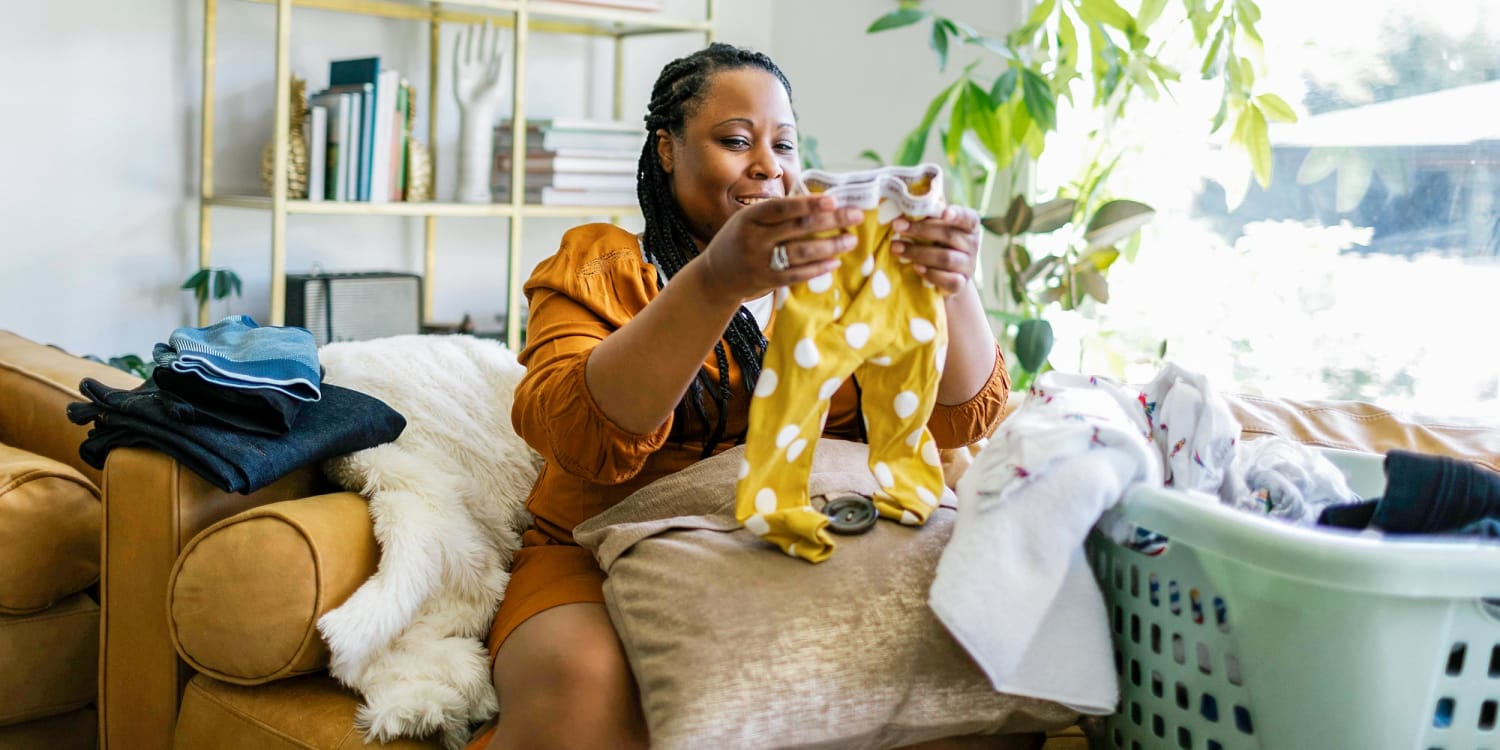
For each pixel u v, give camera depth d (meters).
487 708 1.19
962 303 1.22
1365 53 2.15
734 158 1.31
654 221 1.37
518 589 1.24
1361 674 0.85
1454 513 0.92
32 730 1.50
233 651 1.20
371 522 1.28
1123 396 1.15
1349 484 1.27
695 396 1.25
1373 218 2.16
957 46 2.84
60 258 2.54
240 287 2.59
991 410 1.31
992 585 0.94
